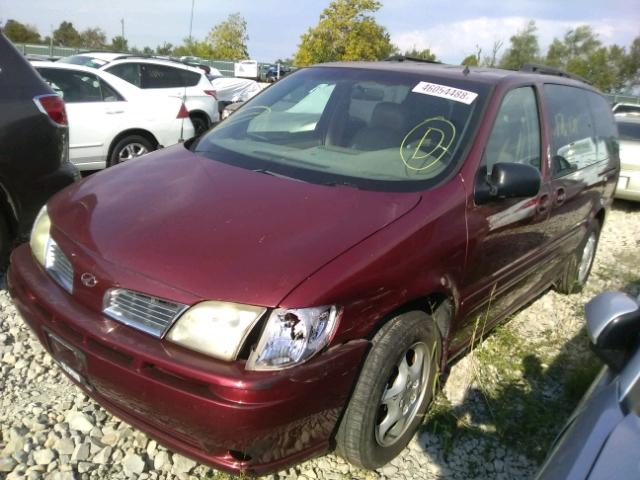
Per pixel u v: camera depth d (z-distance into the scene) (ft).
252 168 9.91
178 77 32.96
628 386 5.96
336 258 7.39
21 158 12.82
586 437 5.53
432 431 9.67
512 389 11.24
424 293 8.36
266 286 6.88
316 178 9.47
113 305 7.41
